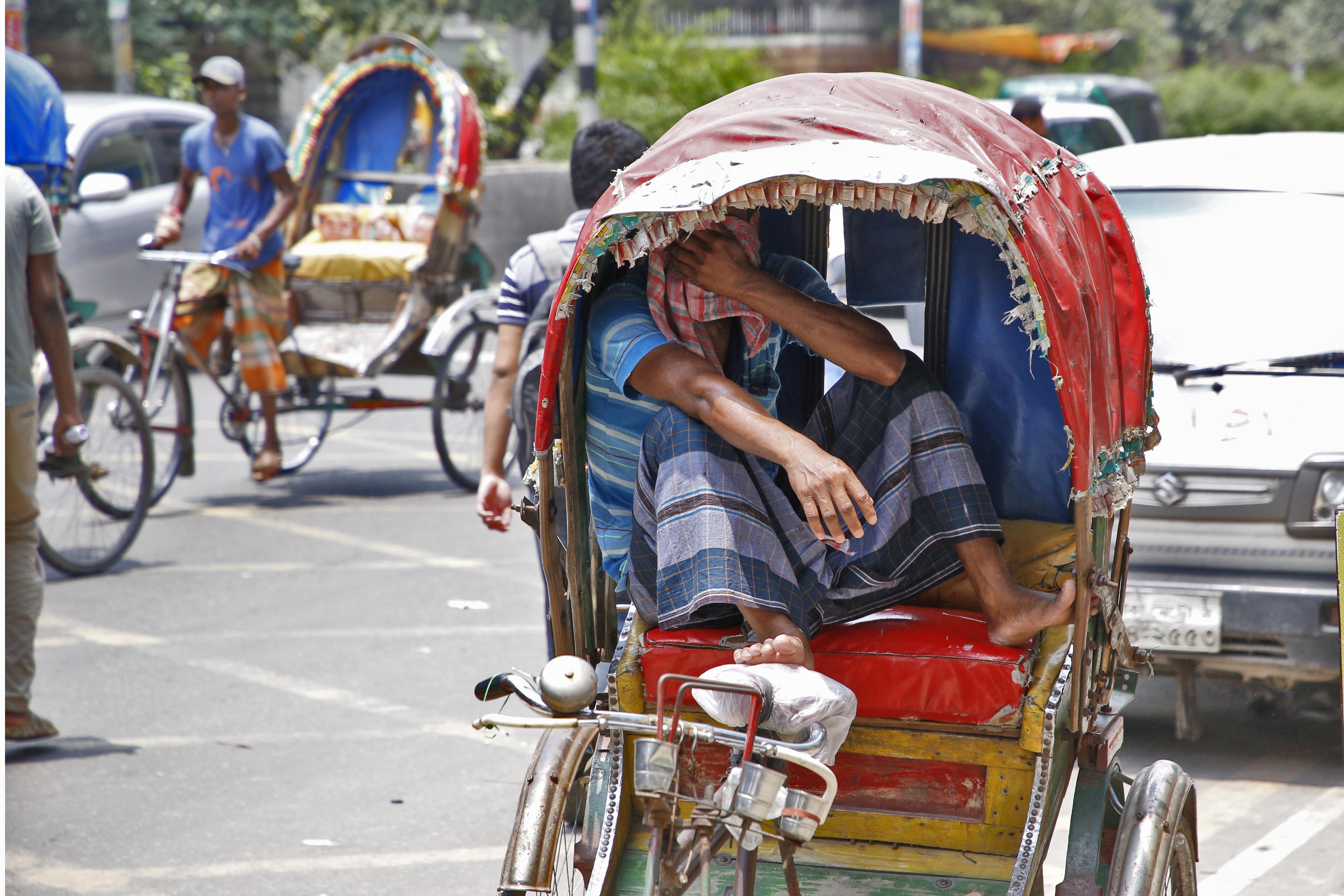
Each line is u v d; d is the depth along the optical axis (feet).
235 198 77.10
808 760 21.48
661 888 21.89
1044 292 22.89
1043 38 265.75
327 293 83.92
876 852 25.84
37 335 46.37
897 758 25.70
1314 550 41.63
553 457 26.66
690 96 152.15
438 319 77.30
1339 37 315.99
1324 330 45.19
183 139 78.79
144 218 102.73
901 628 26.14
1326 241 47.37
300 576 66.23
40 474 68.44
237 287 76.28
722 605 26.04
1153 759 44.19
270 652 55.47
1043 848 25.02
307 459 86.43
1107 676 28.27
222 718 48.62
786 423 31.68
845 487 23.76
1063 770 26.13
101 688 51.62
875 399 27.07
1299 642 41.55
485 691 24.68
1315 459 41.63
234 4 162.81
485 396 86.12
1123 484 26.32
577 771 28.40
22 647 45.14
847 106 25.68
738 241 27.37
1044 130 80.43
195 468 82.23
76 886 36.29
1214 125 229.04
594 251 24.67
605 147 41.39
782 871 25.55
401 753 45.70
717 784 26.43
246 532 74.18
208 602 62.23
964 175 22.44
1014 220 22.94
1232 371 44.78
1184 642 42.65
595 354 26.91
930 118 25.80
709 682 21.89
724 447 25.59
